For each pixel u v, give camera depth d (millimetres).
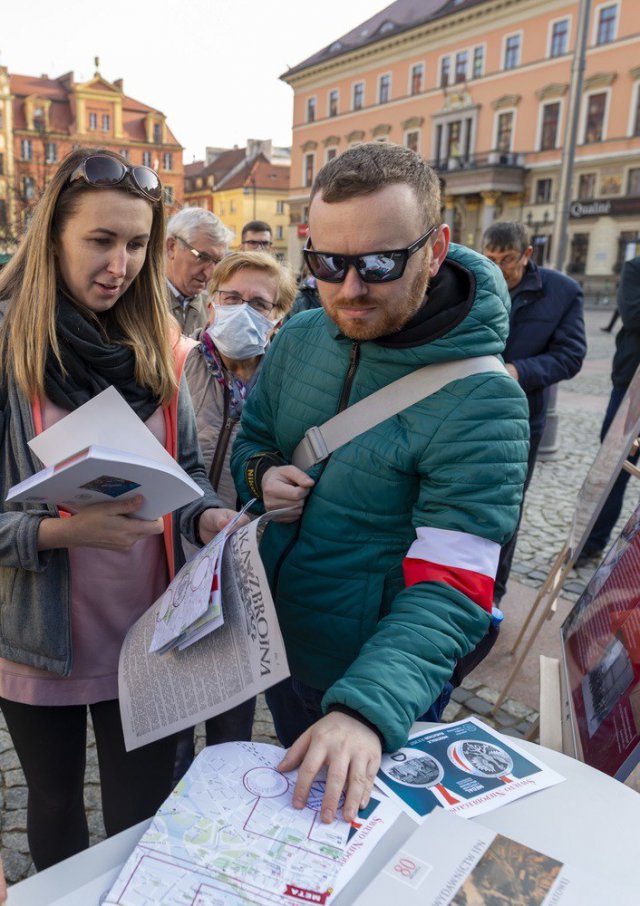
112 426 1103
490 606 1126
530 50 33250
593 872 821
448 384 1185
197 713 1039
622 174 31438
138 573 1389
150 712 1116
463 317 1155
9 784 2143
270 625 944
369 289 1063
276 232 65375
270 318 2309
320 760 902
